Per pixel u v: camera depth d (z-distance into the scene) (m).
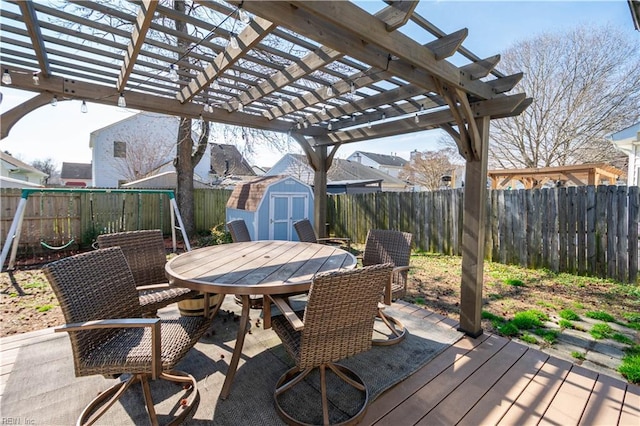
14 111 2.80
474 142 2.72
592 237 4.50
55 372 2.14
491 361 2.39
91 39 2.24
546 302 3.64
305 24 1.77
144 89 3.30
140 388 2.01
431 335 2.79
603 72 10.56
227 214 8.33
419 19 1.90
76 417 1.75
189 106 3.71
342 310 1.67
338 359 1.76
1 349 2.44
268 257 2.74
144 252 2.79
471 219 2.82
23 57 2.46
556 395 2.00
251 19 2.06
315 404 1.89
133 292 2.04
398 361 2.36
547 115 11.83
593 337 2.80
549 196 4.89
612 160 10.84
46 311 3.28
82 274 1.71
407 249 2.96
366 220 7.53
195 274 2.17
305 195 7.75
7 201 5.96
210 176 16.89
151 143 14.88
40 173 18.31
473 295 2.78
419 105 3.51
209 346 2.57
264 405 1.89
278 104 3.91
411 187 20.92
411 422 1.76
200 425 1.73
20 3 1.76
